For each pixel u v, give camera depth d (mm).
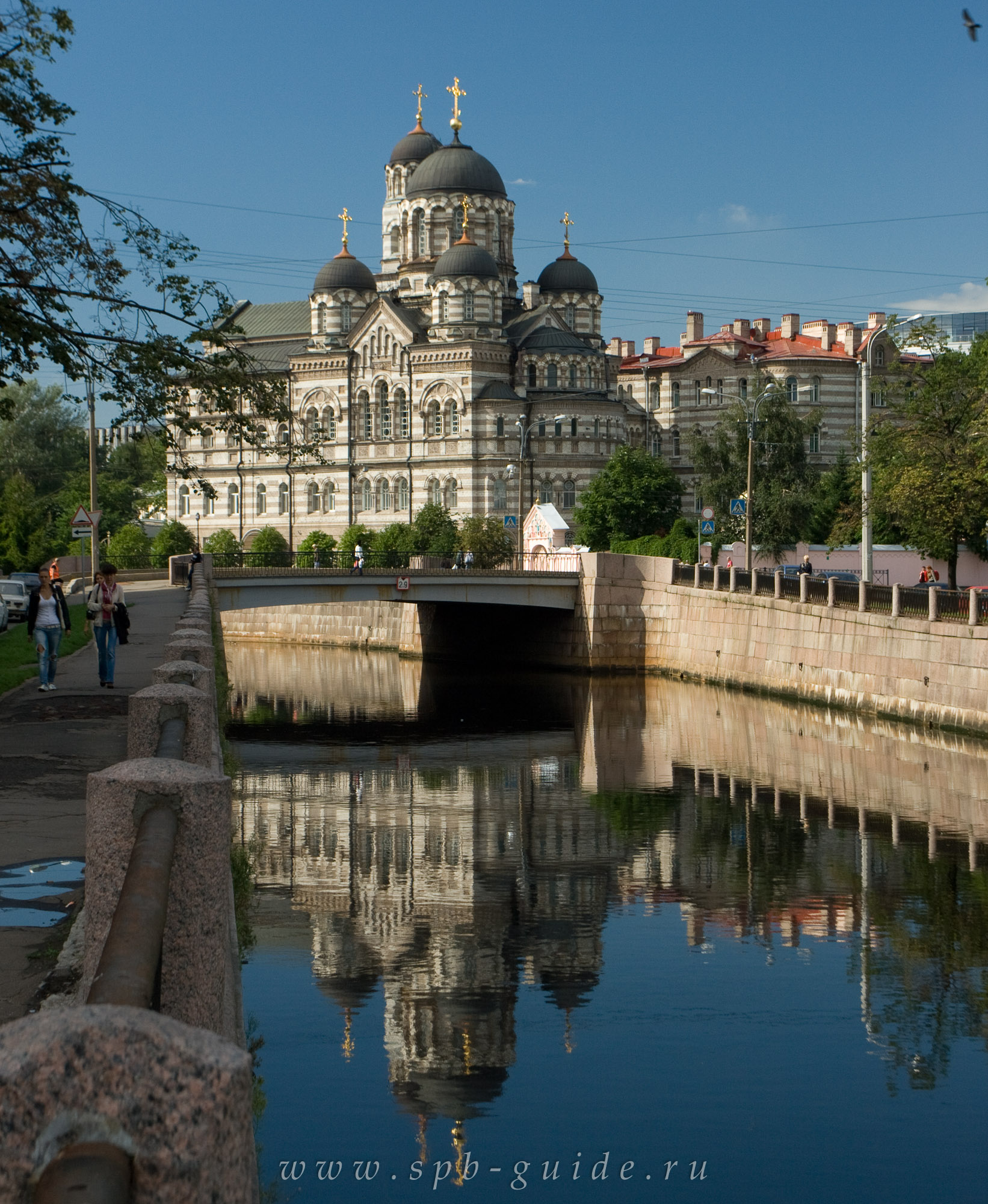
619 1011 21297
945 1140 16672
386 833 34875
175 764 7746
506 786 42094
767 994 22281
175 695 11625
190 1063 3615
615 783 42781
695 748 50312
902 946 25422
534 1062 18812
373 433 117250
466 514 110938
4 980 9828
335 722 57500
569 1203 14742
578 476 111750
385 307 115438
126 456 37344
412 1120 16344
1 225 25469
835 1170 15883
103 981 4285
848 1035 20484
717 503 95250
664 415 125125
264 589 71562
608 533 105562
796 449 95000
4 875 13617
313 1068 17859
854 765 46219
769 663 67125
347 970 22438
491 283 112812
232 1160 3633
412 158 127750
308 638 104438
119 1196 3371
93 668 36875
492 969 23328
